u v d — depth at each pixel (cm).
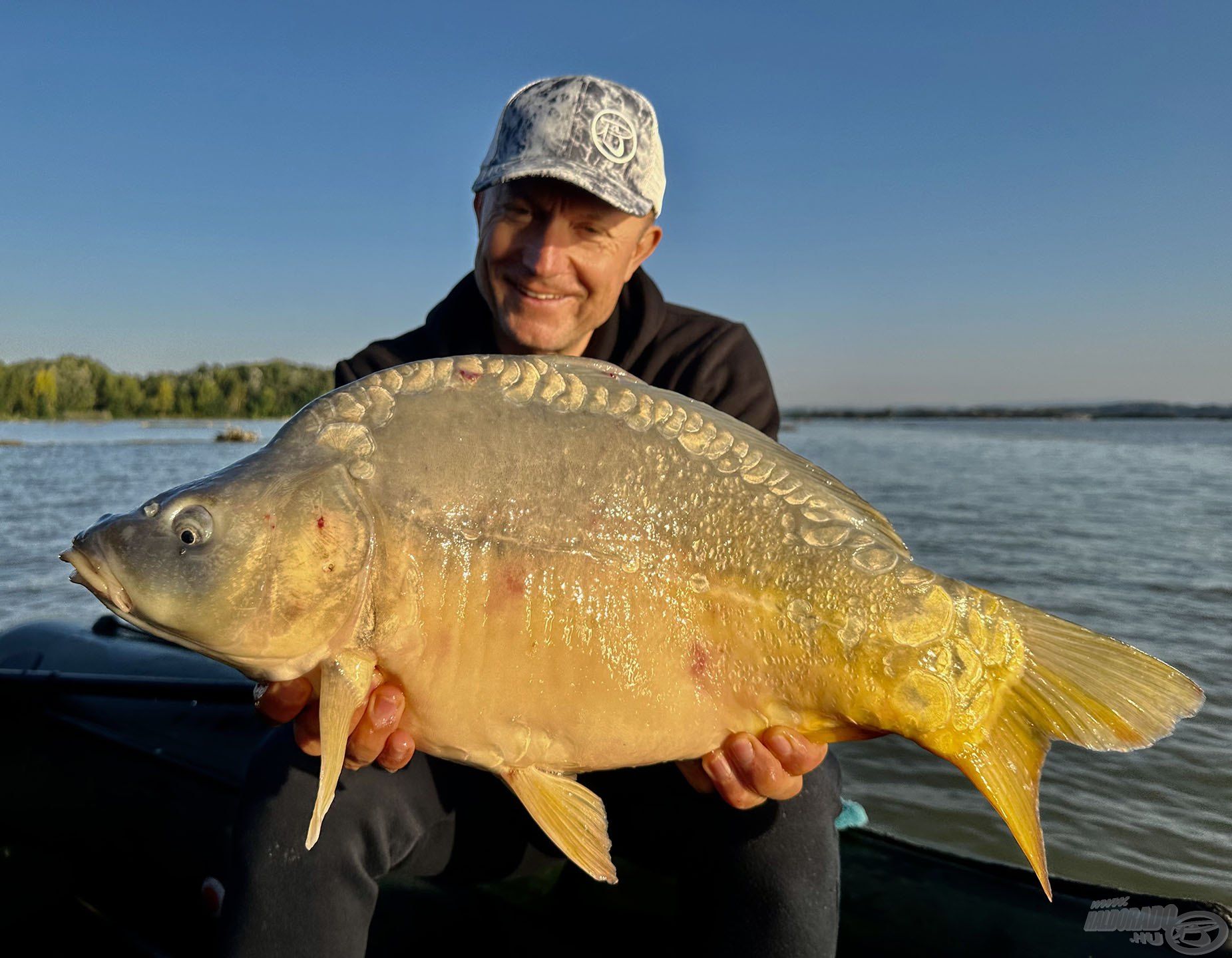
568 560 59
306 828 64
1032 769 58
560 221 80
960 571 252
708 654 60
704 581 60
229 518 58
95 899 96
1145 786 118
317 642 58
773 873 65
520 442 60
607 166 78
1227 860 99
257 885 63
